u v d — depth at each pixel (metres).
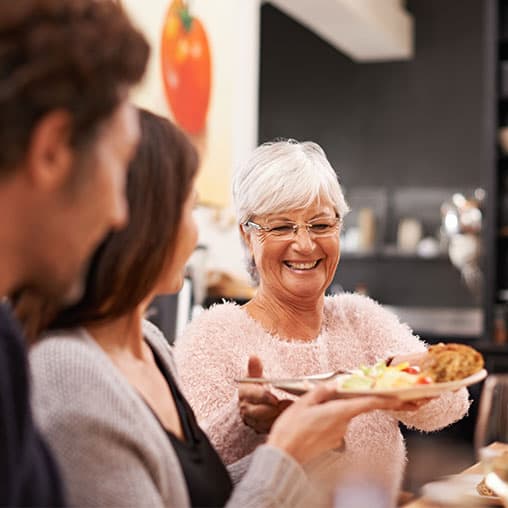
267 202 2.02
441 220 8.38
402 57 8.52
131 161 1.12
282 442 1.19
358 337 2.16
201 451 1.29
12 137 0.72
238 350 2.00
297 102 8.88
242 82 5.29
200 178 4.58
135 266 1.14
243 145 5.30
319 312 2.13
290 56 8.91
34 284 0.79
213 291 4.14
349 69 8.71
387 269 8.52
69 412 1.00
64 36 0.74
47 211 0.76
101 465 1.00
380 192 8.59
